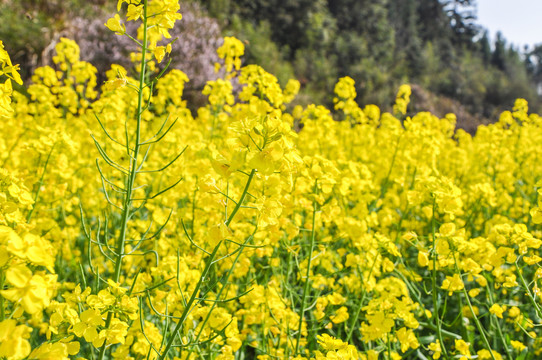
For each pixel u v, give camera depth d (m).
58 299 2.76
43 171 2.83
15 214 1.59
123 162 4.04
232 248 2.75
